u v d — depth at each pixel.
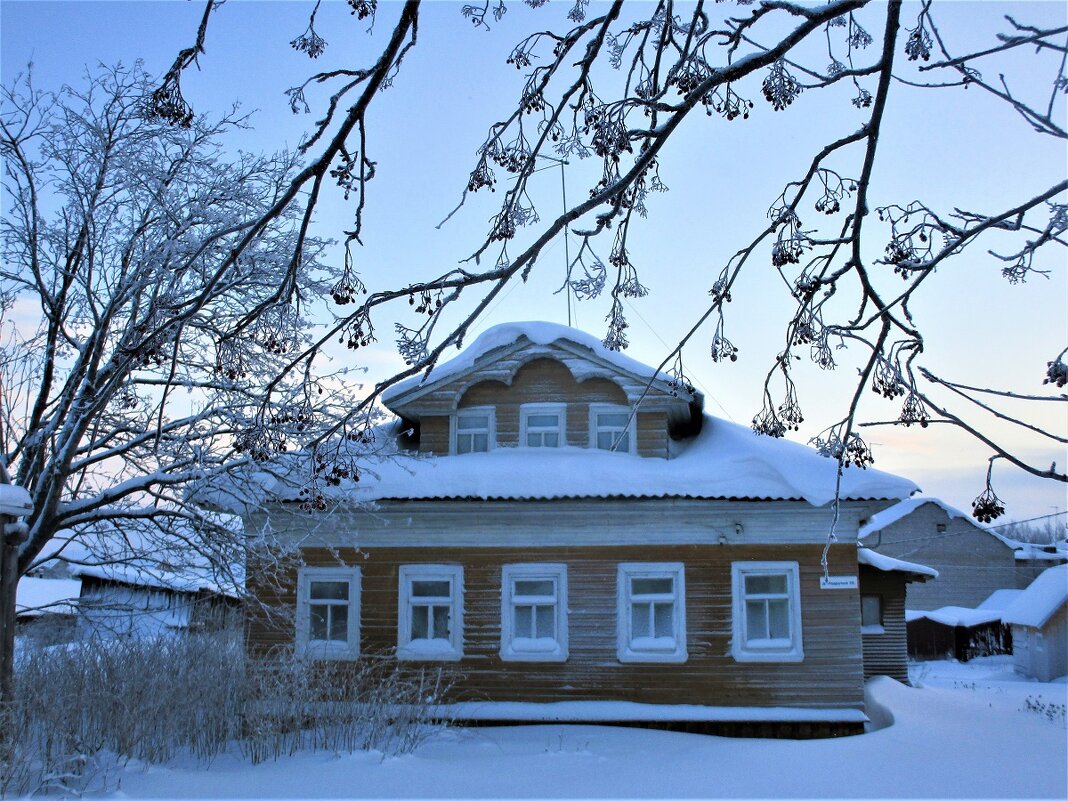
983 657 41.41
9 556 10.74
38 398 14.79
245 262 13.70
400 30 3.78
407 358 4.04
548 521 15.66
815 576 15.02
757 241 4.72
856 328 4.70
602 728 14.20
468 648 15.41
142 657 12.88
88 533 14.76
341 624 15.80
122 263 14.32
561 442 16.75
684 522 15.39
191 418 14.34
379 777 9.95
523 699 15.12
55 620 15.12
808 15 3.94
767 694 14.73
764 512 15.20
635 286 5.22
